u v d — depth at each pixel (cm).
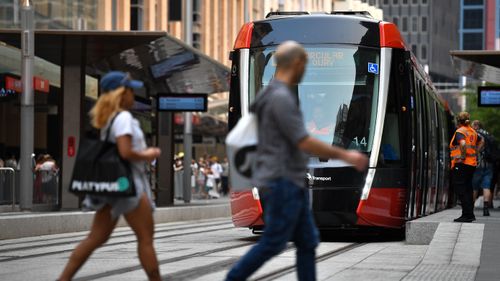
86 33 5194
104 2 8425
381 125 3469
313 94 3497
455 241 2875
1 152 7931
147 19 9962
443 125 6078
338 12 3772
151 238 1731
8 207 5191
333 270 2361
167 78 7012
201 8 11938
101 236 1750
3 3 6788
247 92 3500
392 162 3478
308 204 1529
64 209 5834
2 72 6500
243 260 1511
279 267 2402
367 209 3419
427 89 4606
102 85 1719
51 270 2388
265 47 3522
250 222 3422
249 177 1493
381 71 3500
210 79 7112
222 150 13575
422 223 3297
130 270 2375
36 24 7150
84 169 1692
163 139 7444
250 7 13988
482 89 6419
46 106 8112
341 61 3506
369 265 2497
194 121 10512
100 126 1700
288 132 1459
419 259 2700
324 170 3428
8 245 3353
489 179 4894
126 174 1681
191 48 5606
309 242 1533
